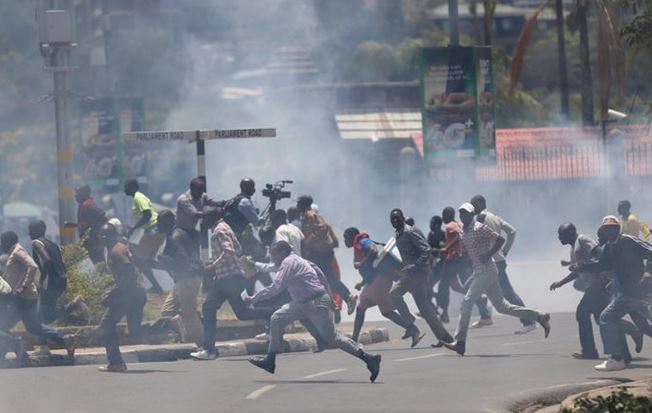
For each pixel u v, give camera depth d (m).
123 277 29.72
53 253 33.59
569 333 38.38
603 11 77.81
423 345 36.09
